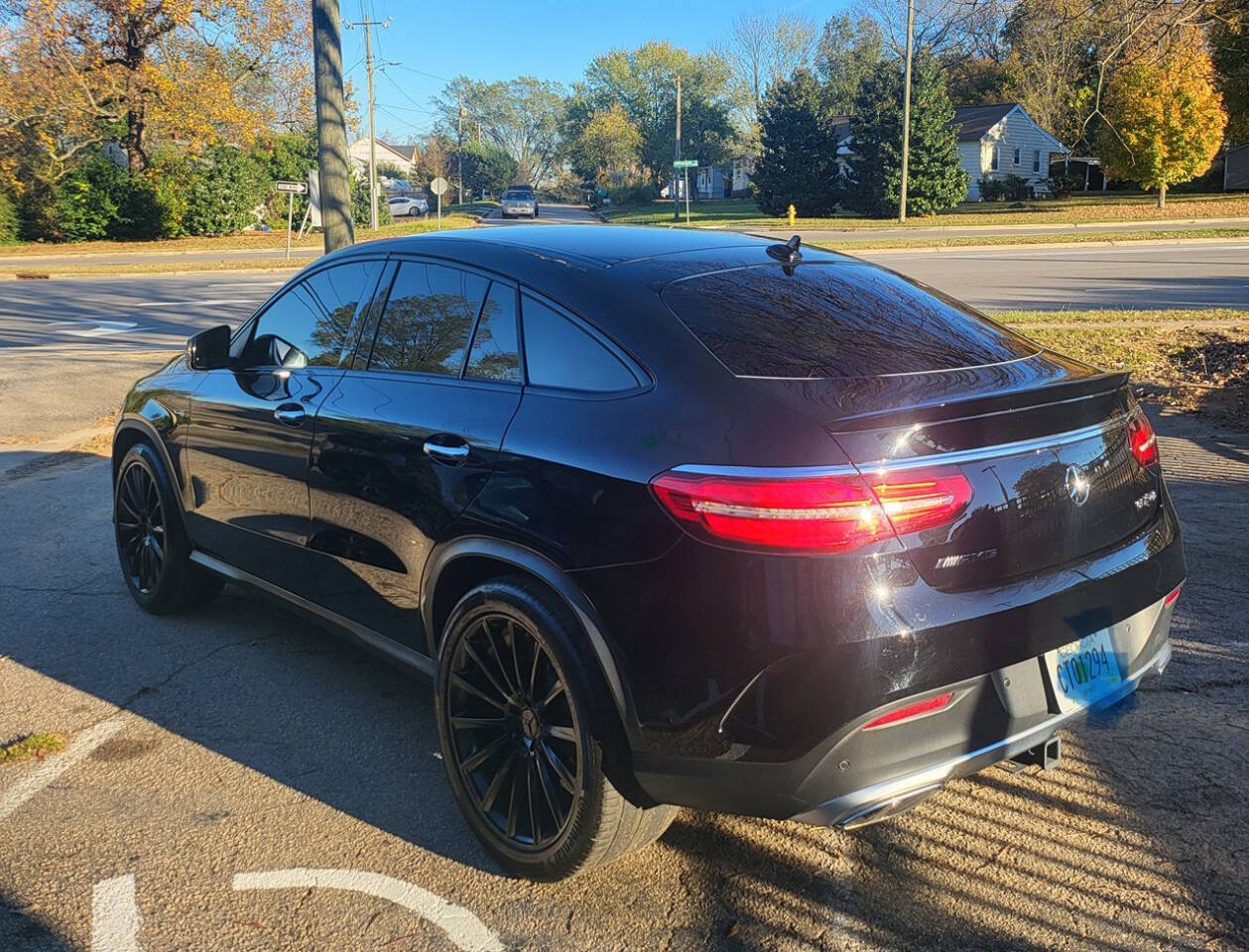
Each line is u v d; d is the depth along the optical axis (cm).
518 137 12812
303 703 396
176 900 275
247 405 398
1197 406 846
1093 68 1166
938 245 2770
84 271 2670
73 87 3456
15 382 1126
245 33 3597
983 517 243
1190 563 505
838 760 231
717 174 9106
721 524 234
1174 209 3862
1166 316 1302
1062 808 315
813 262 348
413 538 316
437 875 288
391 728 376
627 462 254
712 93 8319
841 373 266
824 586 228
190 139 3697
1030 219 3731
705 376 260
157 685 412
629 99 8588
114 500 506
